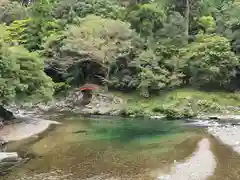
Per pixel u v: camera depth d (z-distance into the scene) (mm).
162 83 35625
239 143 19156
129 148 18953
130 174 14320
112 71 39000
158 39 42125
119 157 17062
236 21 39219
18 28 41594
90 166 15555
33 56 25078
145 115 31656
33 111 33094
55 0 46969
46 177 14023
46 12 43875
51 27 42125
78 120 29125
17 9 48875
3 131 22141
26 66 24500
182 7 48125
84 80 40781
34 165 15711
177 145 19344
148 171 14680
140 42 39500
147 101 35312
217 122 27250
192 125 26406
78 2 44031
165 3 47531
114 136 22438
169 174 14164
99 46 36406
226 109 32781
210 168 14781
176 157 16781
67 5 44406
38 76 24906
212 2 50094
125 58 38781
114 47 36594
